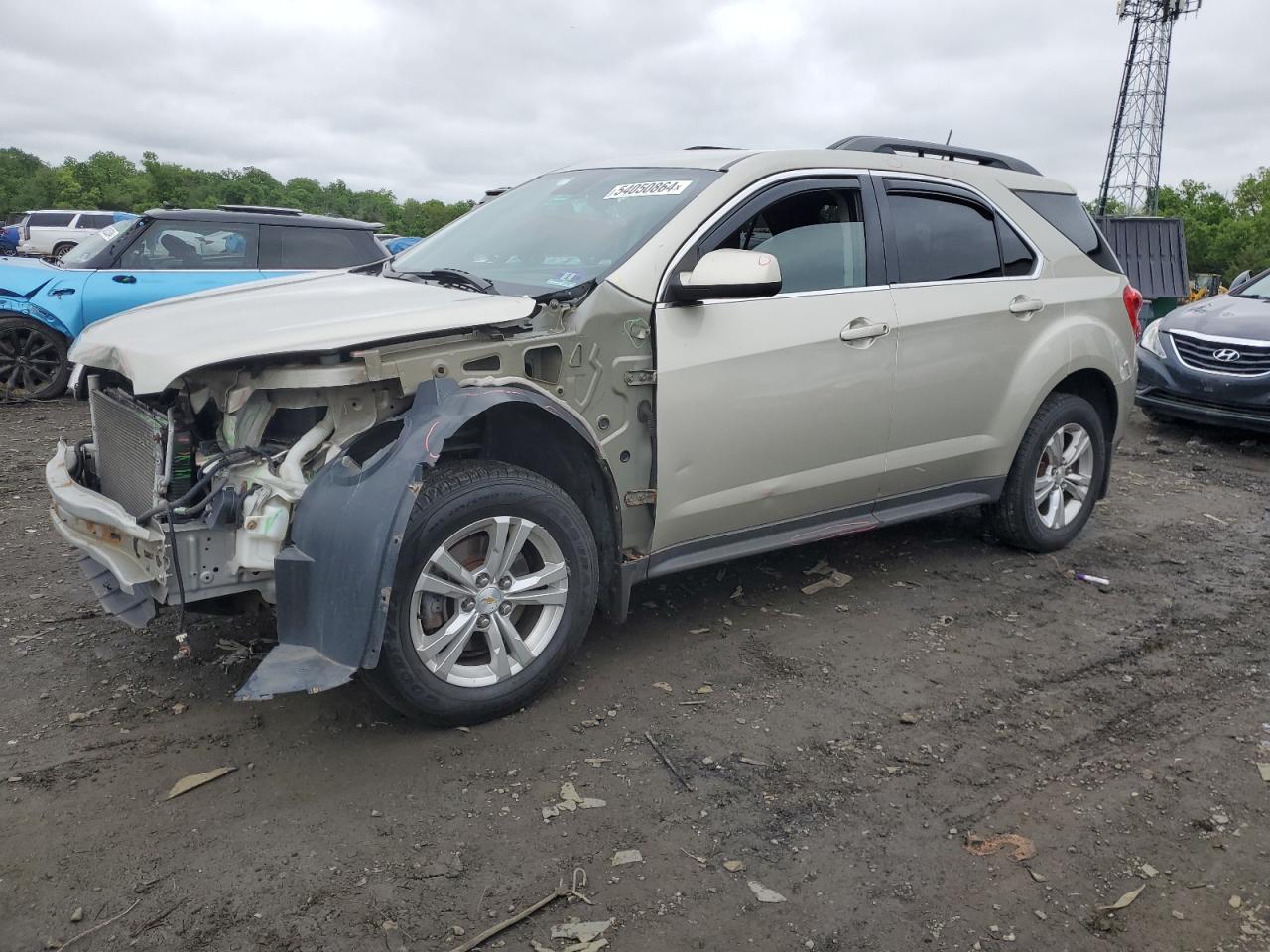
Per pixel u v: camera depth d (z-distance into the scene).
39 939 2.35
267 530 3.05
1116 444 5.57
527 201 4.54
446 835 2.77
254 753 3.16
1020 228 4.96
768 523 4.12
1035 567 5.16
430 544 3.07
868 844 2.80
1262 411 8.06
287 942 2.36
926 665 3.95
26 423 8.34
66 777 2.99
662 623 4.27
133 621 3.20
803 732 3.40
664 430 3.64
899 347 4.30
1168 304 13.55
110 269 9.16
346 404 3.21
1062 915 2.53
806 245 4.13
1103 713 3.61
